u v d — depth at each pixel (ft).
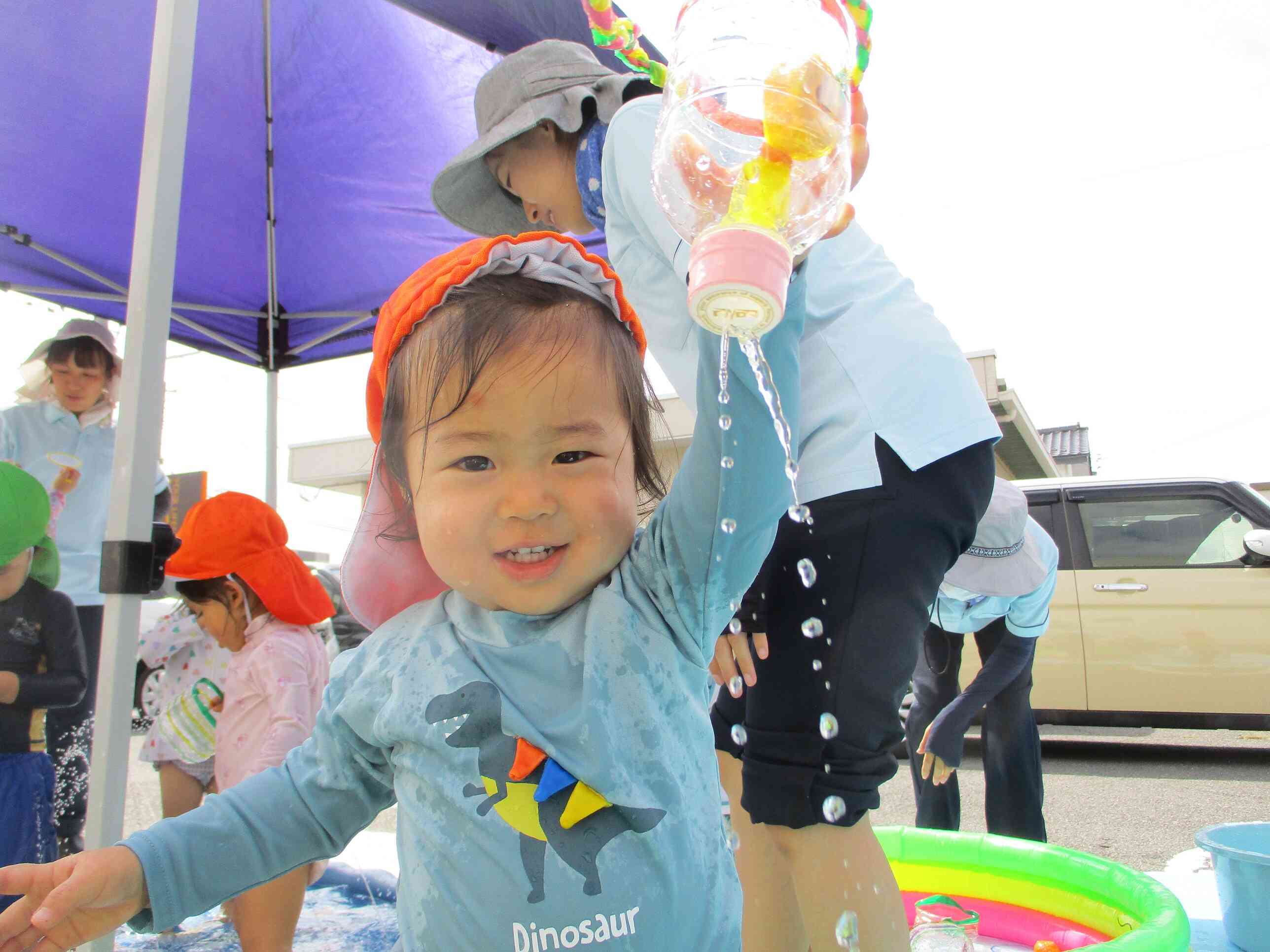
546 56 5.51
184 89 5.21
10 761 7.35
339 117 8.88
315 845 3.30
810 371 4.08
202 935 7.89
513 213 6.60
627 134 4.17
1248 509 15.30
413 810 2.96
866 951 3.54
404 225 9.91
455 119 8.81
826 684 3.76
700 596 3.16
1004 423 28.32
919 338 4.12
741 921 3.01
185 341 10.64
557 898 2.68
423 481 3.17
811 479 3.92
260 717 6.61
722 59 2.37
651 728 2.94
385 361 3.46
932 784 8.54
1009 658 8.11
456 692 3.04
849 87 2.54
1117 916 5.76
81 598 8.89
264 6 7.93
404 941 2.90
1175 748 16.74
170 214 5.04
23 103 7.62
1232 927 6.14
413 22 7.97
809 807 3.69
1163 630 15.24
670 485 3.75
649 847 2.76
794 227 2.35
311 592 7.21
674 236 3.87
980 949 6.32
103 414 9.35
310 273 10.56
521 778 2.83
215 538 6.88
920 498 3.86
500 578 3.07
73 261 9.34
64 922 2.79
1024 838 8.14
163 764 7.73
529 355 3.02
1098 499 16.06
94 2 6.98
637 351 3.51
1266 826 6.73
